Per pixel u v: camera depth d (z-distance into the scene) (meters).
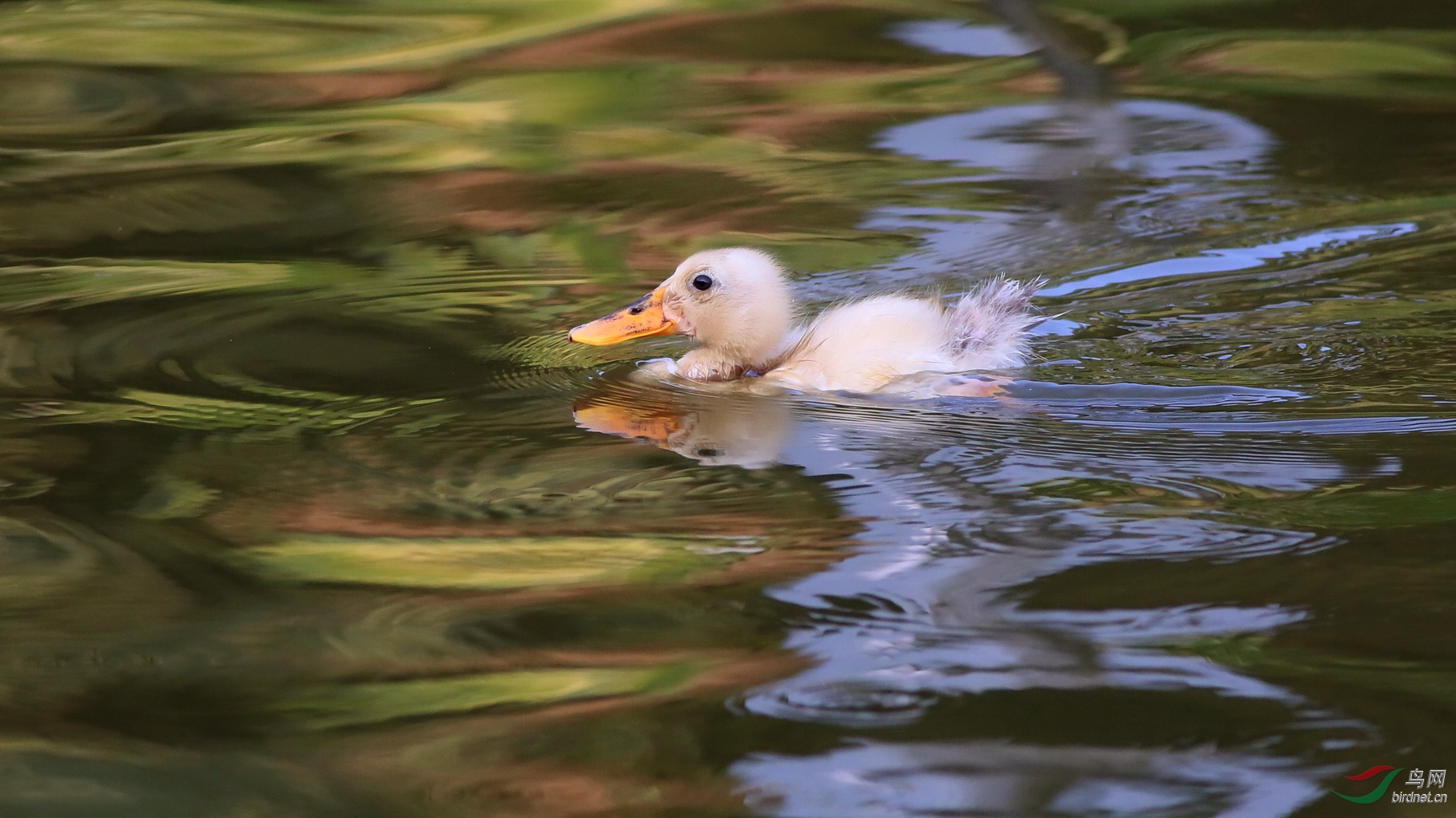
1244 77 21.20
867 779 6.18
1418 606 7.36
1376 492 8.84
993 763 6.29
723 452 10.05
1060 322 12.99
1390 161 17.52
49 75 22.53
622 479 9.55
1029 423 10.48
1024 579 7.88
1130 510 8.76
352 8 25.80
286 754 6.45
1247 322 12.73
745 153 18.69
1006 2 25.16
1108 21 24.12
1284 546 8.12
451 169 18.41
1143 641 7.18
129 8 25.91
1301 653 7.00
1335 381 11.16
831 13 24.84
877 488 9.28
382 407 11.07
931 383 11.62
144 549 8.51
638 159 18.59
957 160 18.23
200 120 20.61
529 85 21.84
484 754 6.44
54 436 10.39
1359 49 22.30
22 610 7.76
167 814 6.05
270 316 13.47
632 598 7.82
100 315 13.48
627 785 6.19
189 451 10.09
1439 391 10.85
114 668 7.20
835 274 14.70
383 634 7.48
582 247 15.58
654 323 12.68
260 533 8.72
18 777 6.30
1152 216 16.00
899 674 6.98
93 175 18.41
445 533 8.70
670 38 23.75
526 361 12.31
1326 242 14.84
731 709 6.76
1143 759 6.26
